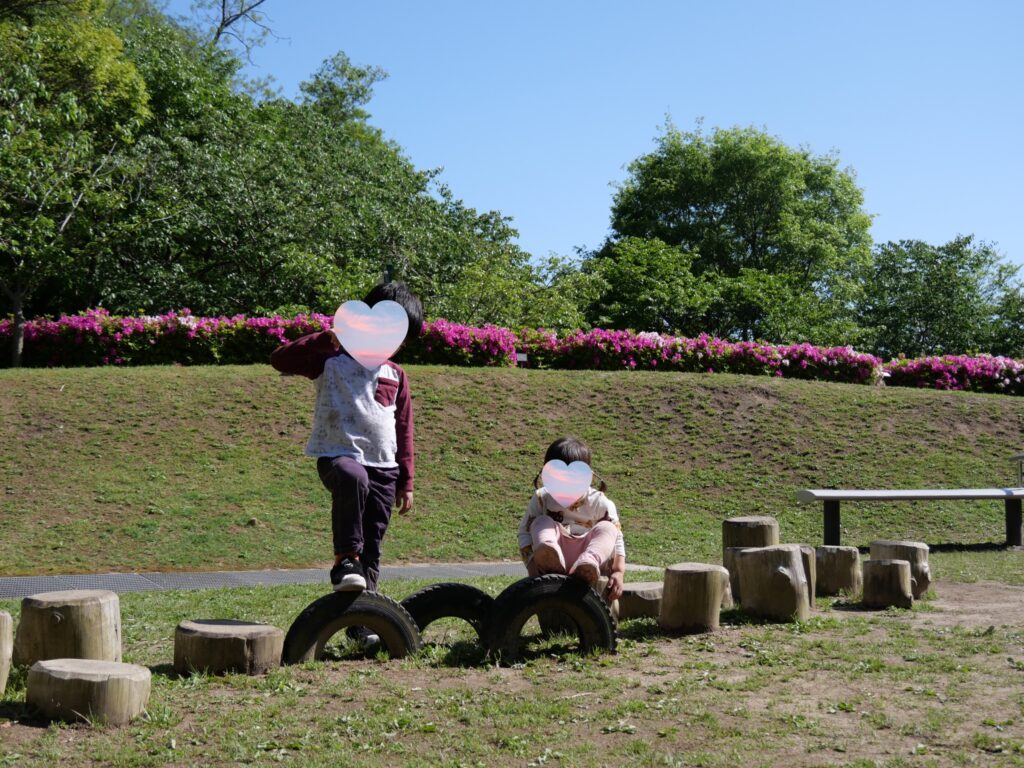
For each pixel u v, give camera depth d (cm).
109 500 1087
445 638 522
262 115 2702
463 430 1416
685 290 3503
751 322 3859
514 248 2492
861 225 4219
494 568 956
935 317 4044
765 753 325
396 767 313
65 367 1591
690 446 1439
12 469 1142
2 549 937
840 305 3916
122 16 3097
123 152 2052
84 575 865
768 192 3928
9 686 389
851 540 1157
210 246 2172
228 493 1145
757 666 448
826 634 522
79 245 1991
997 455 1479
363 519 459
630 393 1581
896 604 617
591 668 443
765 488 1323
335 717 362
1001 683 415
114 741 331
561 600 459
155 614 630
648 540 1102
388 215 2322
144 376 1454
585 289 2419
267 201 2120
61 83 2031
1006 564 936
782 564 558
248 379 1476
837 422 1534
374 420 453
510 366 1708
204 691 394
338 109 3528
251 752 323
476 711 372
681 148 4009
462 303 2072
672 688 405
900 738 341
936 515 1248
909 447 1473
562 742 338
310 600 696
